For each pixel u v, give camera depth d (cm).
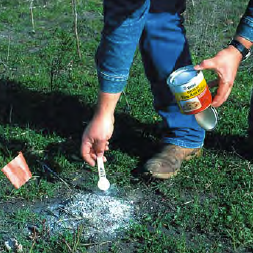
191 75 295
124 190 384
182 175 395
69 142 444
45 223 347
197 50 687
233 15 827
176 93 298
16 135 454
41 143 439
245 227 339
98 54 278
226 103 516
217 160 411
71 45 686
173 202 370
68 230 338
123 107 504
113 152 426
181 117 395
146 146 438
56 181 392
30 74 595
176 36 374
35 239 330
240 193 371
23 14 848
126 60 275
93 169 405
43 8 882
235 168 402
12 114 493
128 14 265
